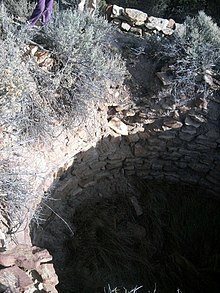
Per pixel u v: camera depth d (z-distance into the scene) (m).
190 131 2.99
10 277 1.75
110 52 2.96
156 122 3.01
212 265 2.85
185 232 3.03
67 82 2.62
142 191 3.25
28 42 2.68
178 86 2.90
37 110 2.45
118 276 2.73
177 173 3.28
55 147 2.58
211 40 2.96
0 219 2.05
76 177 2.92
